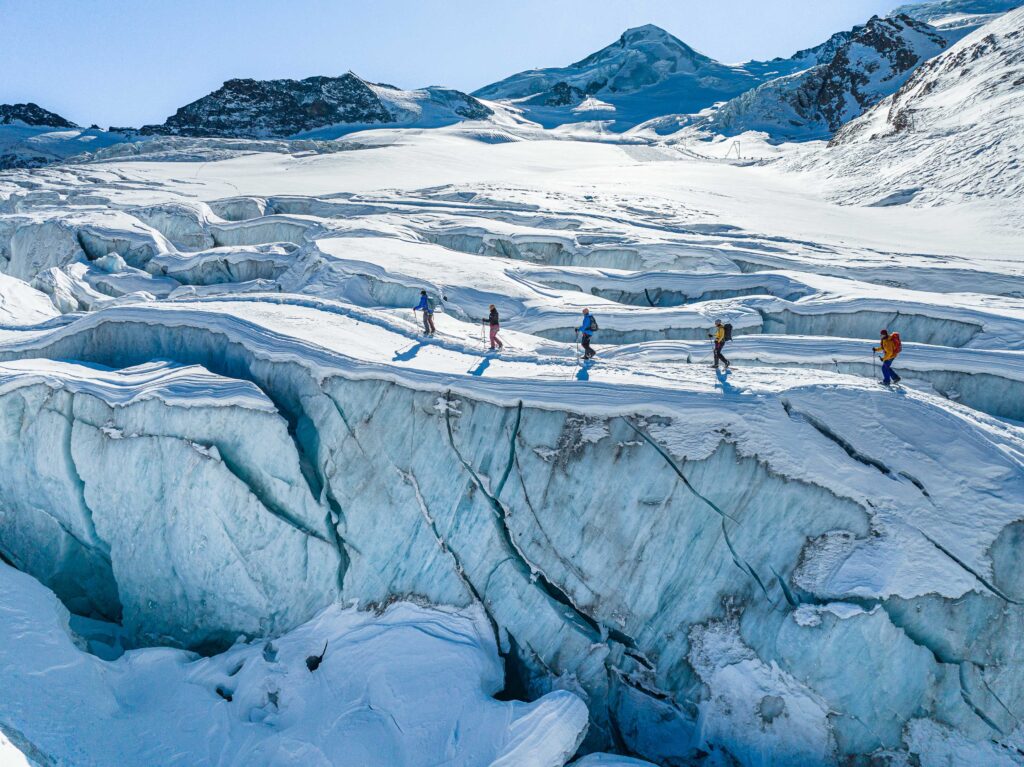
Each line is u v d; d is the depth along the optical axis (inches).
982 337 672.4
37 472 588.1
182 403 545.0
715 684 444.5
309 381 568.7
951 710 398.0
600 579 481.1
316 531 532.4
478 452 519.5
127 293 1115.9
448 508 519.5
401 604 512.7
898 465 440.1
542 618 492.4
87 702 443.8
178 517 538.9
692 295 898.7
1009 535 403.2
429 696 447.2
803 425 465.1
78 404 580.4
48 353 716.7
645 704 467.2
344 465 540.4
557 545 491.8
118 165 2645.2
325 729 438.0
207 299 795.4
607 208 1531.7
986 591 399.9
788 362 618.8
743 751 430.9
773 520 447.5
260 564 532.1
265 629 534.3
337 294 882.8
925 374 605.3
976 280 885.2
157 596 557.0
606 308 789.9
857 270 943.0
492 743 415.2
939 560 408.5
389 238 1141.1
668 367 563.2
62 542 595.5
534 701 442.6
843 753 409.4
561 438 501.4
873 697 406.3
